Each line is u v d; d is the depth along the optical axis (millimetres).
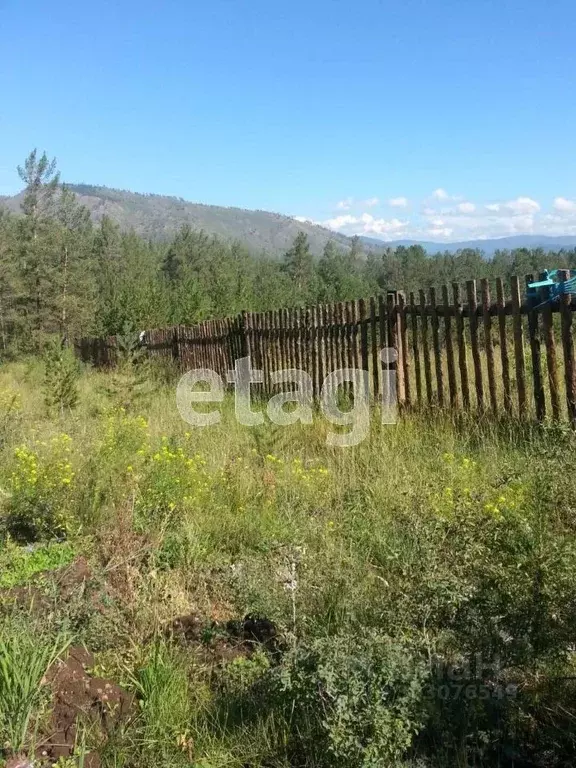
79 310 34875
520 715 3131
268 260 91750
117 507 5734
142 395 11633
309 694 3023
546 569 3467
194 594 4684
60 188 39250
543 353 8555
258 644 3891
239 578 4586
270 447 7625
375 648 3094
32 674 3270
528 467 5559
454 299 7629
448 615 3535
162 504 5863
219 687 3633
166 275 69562
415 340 8312
